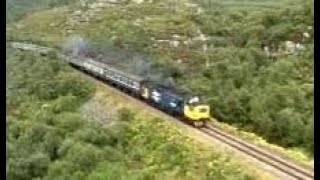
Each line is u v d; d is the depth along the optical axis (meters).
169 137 60.53
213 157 54.00
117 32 117.06
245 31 111.81
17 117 77.06
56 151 63.81
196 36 113.25
